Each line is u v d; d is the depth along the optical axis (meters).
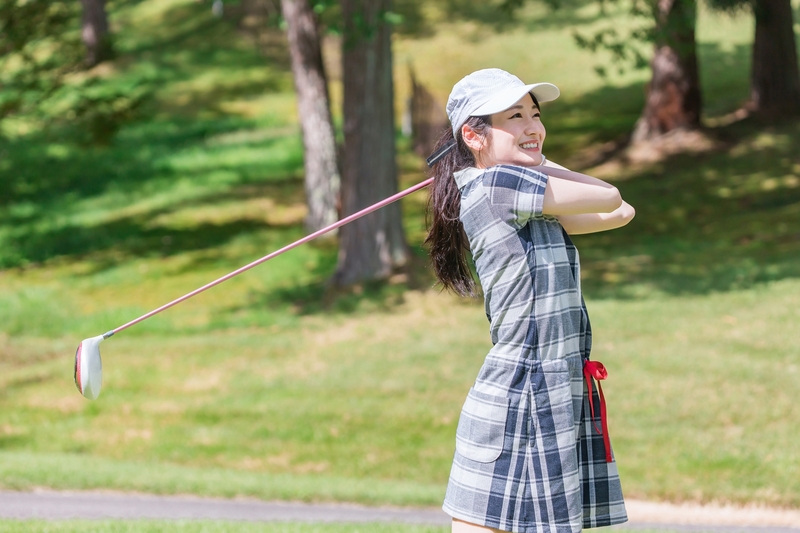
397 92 65.06
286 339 30.75
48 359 31.03
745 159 44.09
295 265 39.81
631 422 20.91
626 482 17.70
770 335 25.41
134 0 90.12
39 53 43.91
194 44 79.12
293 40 43.19
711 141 46.19
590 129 53.66
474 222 6.20
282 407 24.39
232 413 24.22
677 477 17.86
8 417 24.88
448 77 65.38
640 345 25.77
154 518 13.98
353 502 16.41
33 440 22.67
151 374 28.08
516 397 5.99
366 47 34.06
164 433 22.97
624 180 44.75
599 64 64.00
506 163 6.29
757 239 35.38
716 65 59.75
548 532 5.91
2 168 60.84
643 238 37.84
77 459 19.50
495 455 6.00
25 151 63.38
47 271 42.81
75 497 16.06
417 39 72.06
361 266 35.28
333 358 28.25
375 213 35.06
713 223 38.25
